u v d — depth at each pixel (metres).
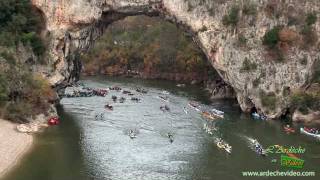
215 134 111.69
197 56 186.88
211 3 136.25
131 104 143.25
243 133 113.31
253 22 134.00
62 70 130.88
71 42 132.62
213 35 136.62
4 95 109.56
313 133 113.12
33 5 127.50
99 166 88.88
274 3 133.88
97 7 132.50
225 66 136.50
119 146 100.75
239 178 84.69
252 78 132.88
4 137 98.44
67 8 128.25
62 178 82.50
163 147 100.94
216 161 93.12
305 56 130.88
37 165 87.75
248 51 133.62
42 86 119.75
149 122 121.19
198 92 168.38
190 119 125.69
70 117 123.50
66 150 96.50
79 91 161.12
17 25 122.50
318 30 132.75
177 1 137.25
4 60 114.94
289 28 132.50
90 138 105.56
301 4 134.12
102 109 134.75
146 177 84.12
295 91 129.38
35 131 107.56
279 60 131.50
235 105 146.00
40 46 125.31
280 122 125.56
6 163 87.19
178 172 86.81
